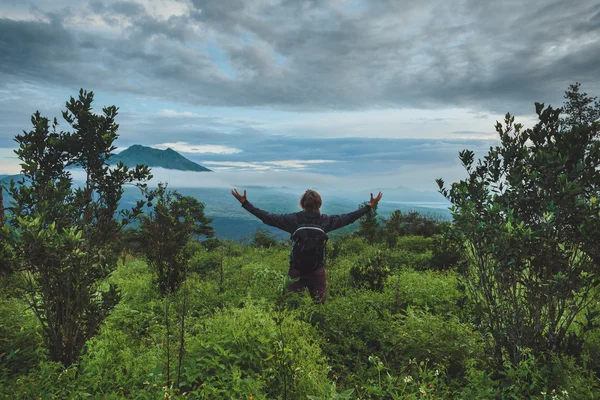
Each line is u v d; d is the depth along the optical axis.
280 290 3.11
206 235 14.76
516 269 3.32
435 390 3.22
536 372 3.15
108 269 4.12
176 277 7.69
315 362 3.61
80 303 3.76
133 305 6.47
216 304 6.14
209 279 9.16
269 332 3.86
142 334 5.07
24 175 3.83
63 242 3.37
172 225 7.80
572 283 3.25
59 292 3.69
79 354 3.87
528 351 3.36
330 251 12.00
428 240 15.07
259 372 3.44
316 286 5.30
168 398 2.75
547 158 3.40
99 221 4.22
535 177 3.40
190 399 2.97
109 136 4.23
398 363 3.89
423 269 10.27
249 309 4.71
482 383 3.24
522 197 3.54
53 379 3.20
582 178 3.36
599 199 3.14
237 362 3.42
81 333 3.85
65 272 3.63
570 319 3.54
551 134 3.84
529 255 3.31
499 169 3.90
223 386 3.10
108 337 4.51
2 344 3.96
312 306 4.89
